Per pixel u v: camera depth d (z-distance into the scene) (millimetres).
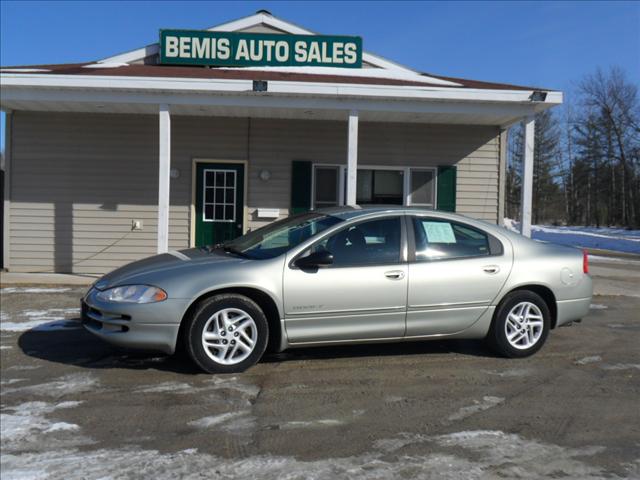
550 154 49375
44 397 4109
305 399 4125
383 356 5250
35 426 3600
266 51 10398
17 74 8211
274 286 4598
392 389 4363
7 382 4422
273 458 3191
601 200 44375
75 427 3592
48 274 9992
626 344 5824
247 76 9141
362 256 4855
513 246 5254
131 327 4449
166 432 3537
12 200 10141
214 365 4578
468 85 9500
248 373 4684
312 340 4754
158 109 9469
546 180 49438
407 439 3459
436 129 10719
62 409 3889
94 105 9117
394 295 4820
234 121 10383
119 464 3102
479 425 3684
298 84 8438
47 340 5648
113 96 8578
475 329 5109
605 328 6609
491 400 4145
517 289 5230
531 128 9055
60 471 3014
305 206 10492
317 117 10148
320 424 3680
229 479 2949
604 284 10586
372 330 4840
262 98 8742
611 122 41062
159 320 4449
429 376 4691
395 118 10008
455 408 3982
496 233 5266
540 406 4035
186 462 3135
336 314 4730
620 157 40906
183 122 10336
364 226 4961
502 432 3574
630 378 4699
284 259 4695
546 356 5332
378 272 4801
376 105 8859
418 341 5438
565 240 29219
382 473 3021
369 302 4773
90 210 10266
